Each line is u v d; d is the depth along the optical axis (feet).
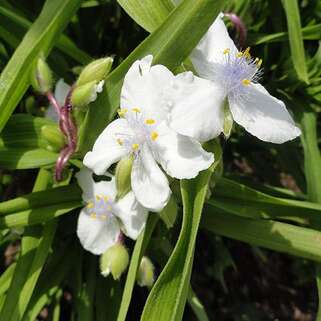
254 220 0.65
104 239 0.65
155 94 0.55
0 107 0.58
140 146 0.56
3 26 0.70
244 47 0.77
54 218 0.67
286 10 0.69
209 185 0.57
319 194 0.68
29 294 0.62
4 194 0.81
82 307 0.73
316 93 0.76
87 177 0.65
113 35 0.88
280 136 0.56
